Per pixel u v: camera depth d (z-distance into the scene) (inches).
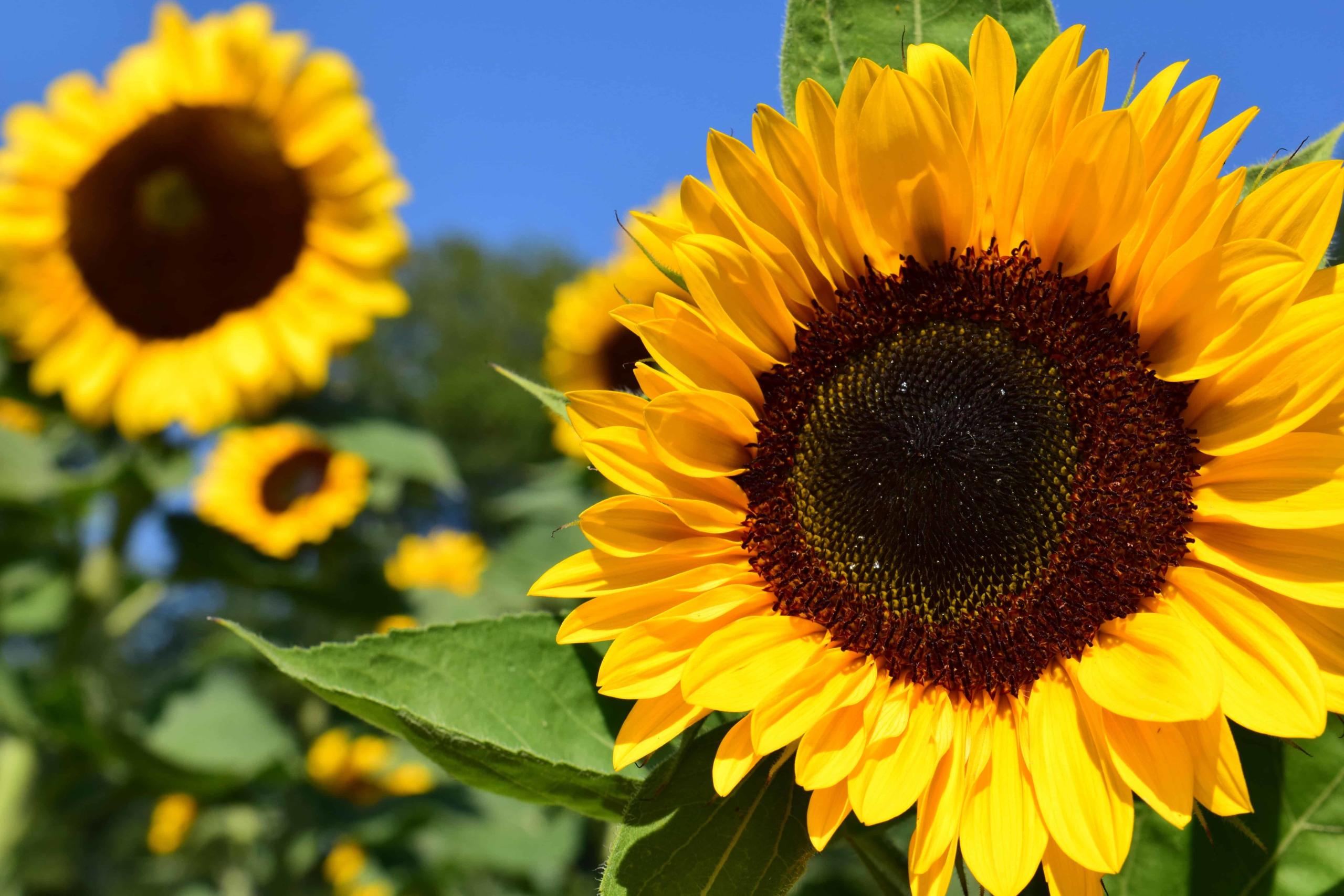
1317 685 19.0
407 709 20.8
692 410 21.4
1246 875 21.2
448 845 36.8
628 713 21.5
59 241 33.1
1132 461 21.0
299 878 37.5
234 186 33.1
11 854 32.2
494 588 35.8
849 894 28.5
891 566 21.6
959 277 21.8
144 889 52.8
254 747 36.5
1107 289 21.4
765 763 20.8
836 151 21.2
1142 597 20.9
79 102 33.2
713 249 21.2
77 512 33.8
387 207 33.6
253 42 33.2
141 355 33.1
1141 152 20.5
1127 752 19.9
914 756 20.5
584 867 37.4
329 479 38.1
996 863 20.0
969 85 21.0
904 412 21.8
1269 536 20.4
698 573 21.2
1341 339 20.1
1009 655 21.1
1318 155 20.9
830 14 22.3
